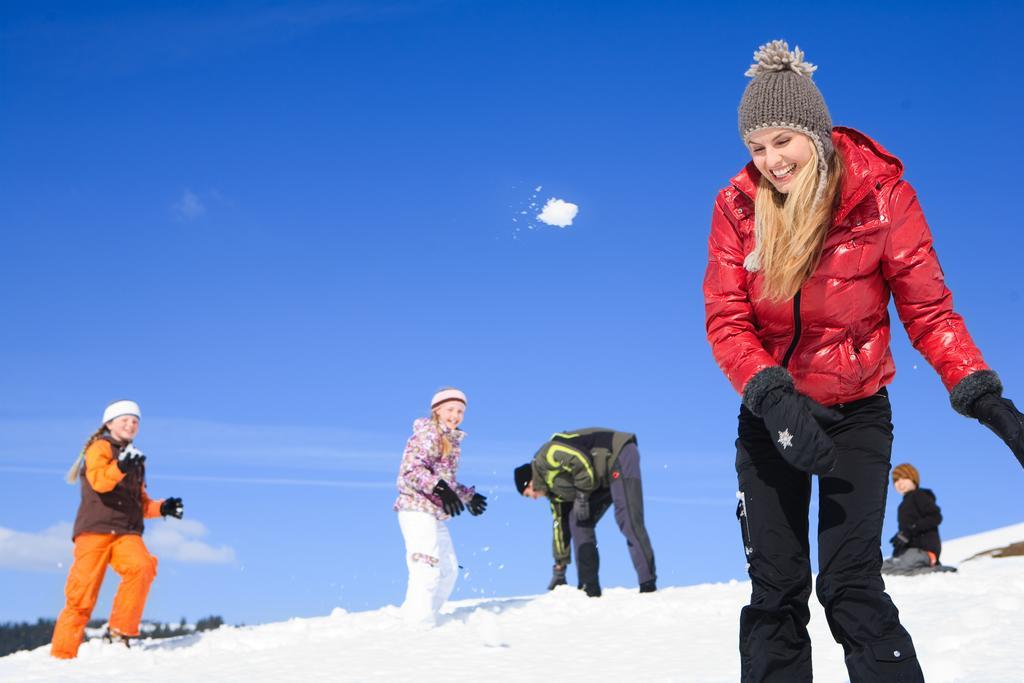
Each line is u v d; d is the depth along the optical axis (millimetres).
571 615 6227
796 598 2422
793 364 2471
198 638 6816
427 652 4898
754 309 2508
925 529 8898
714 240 2545
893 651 2242
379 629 6262
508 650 4863
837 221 2340
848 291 2369
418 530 6223
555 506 8000
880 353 2445
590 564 7461
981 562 10039
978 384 2309
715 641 4762
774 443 2307
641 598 7000
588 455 7395
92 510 6492
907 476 9062
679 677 3729
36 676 5262
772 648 2396
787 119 2279
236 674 4496
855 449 2410
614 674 3957
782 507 2439
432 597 6203
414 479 6230
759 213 2410
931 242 2393
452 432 6457
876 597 2279
